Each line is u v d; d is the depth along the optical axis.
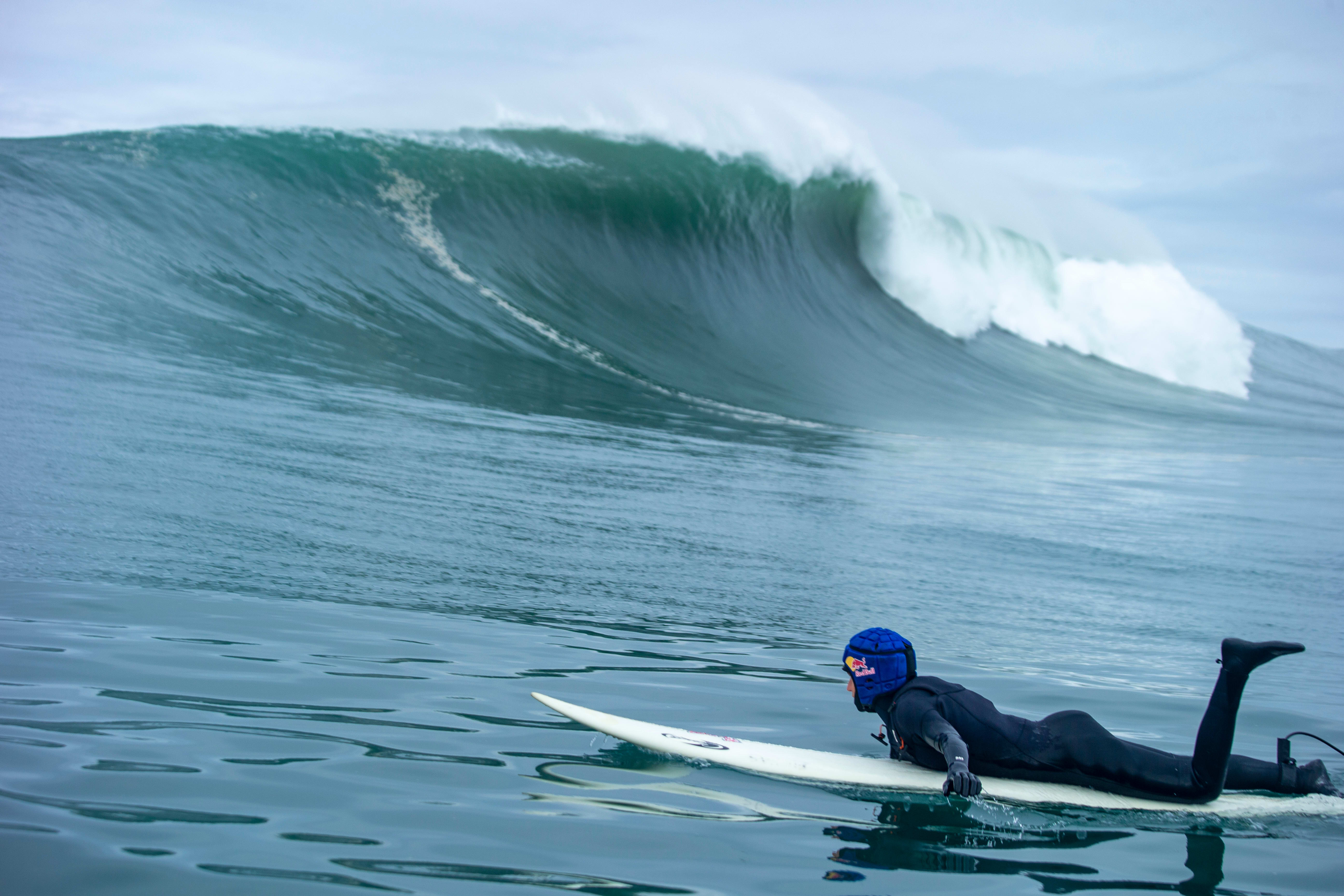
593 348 82.88
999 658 21.09
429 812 10.21
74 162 79.88
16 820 9.11
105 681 14.00
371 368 62.25
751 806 11.30
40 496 26.75
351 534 27.02
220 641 16.78
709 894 8.74
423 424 49.03
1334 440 101.12
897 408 88.38
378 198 91.25
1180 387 131.12
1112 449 79.88
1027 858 10.26
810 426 72.88
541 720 14.09
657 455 50.75
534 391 65.94
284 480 32.81
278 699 13.91
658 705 15.69
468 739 12.90
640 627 21.19
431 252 88.75
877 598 26.48
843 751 14.17
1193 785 12.16
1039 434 85.12
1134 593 30.16
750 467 50.81
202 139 88.56
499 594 22.80
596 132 110.69
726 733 14.57
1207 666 21.69
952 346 118.69
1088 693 18.25
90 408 40.06
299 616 19.06
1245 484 64.06
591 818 10.45
